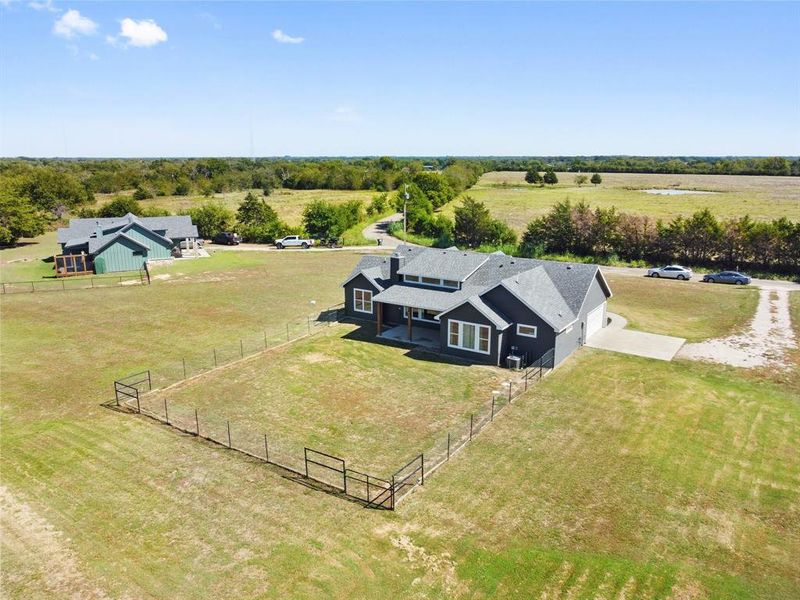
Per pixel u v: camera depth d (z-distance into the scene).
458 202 127.62
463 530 16.84
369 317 40.25
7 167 169.88
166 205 117.44
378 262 40.94
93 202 119.81
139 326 39.16
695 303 44.47
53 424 24.30
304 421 24.41
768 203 107.19
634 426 23.47
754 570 15.09
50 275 57.03
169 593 14.48
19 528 17.22
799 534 16.56
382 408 25.67
